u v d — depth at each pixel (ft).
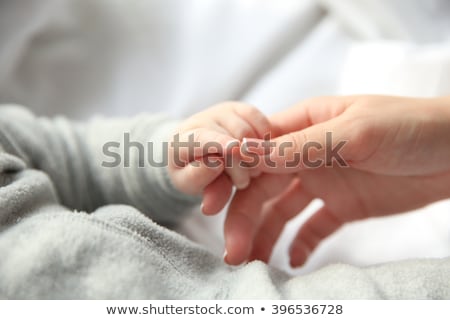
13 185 1.27
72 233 1.13
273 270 1.25
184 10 1.92
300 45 1.94
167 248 1.22
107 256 1.13
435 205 1.61
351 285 1.18
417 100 1.33
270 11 1.94
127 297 1.11
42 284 1.10
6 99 1.80
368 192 1.47
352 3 1.94
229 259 1.36
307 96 1.85
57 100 1.84
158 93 1.86
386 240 1.58
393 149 1.32
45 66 1.84
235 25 1.91
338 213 1.52
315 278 1.21
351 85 1.80
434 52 1.74
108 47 1.88
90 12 1.87
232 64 1.87
